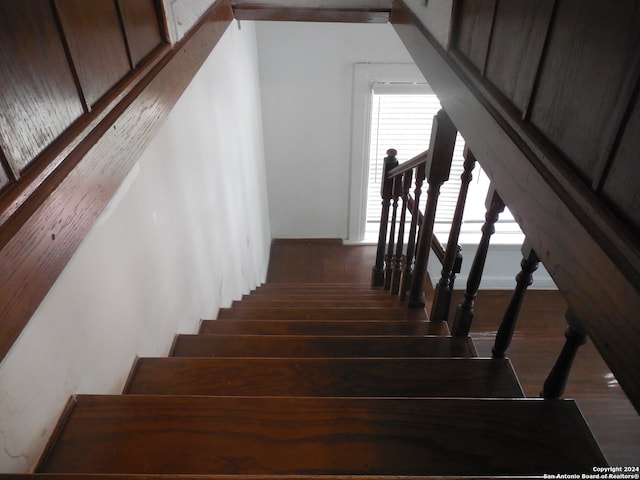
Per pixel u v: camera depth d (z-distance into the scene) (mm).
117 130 885
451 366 1274
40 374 859
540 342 3283
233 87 2641
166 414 939
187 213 1791
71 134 735
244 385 1232
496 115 920
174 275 1645
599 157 581
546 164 703
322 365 1278
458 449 890
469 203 4324
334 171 4234
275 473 847
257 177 3678
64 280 935
